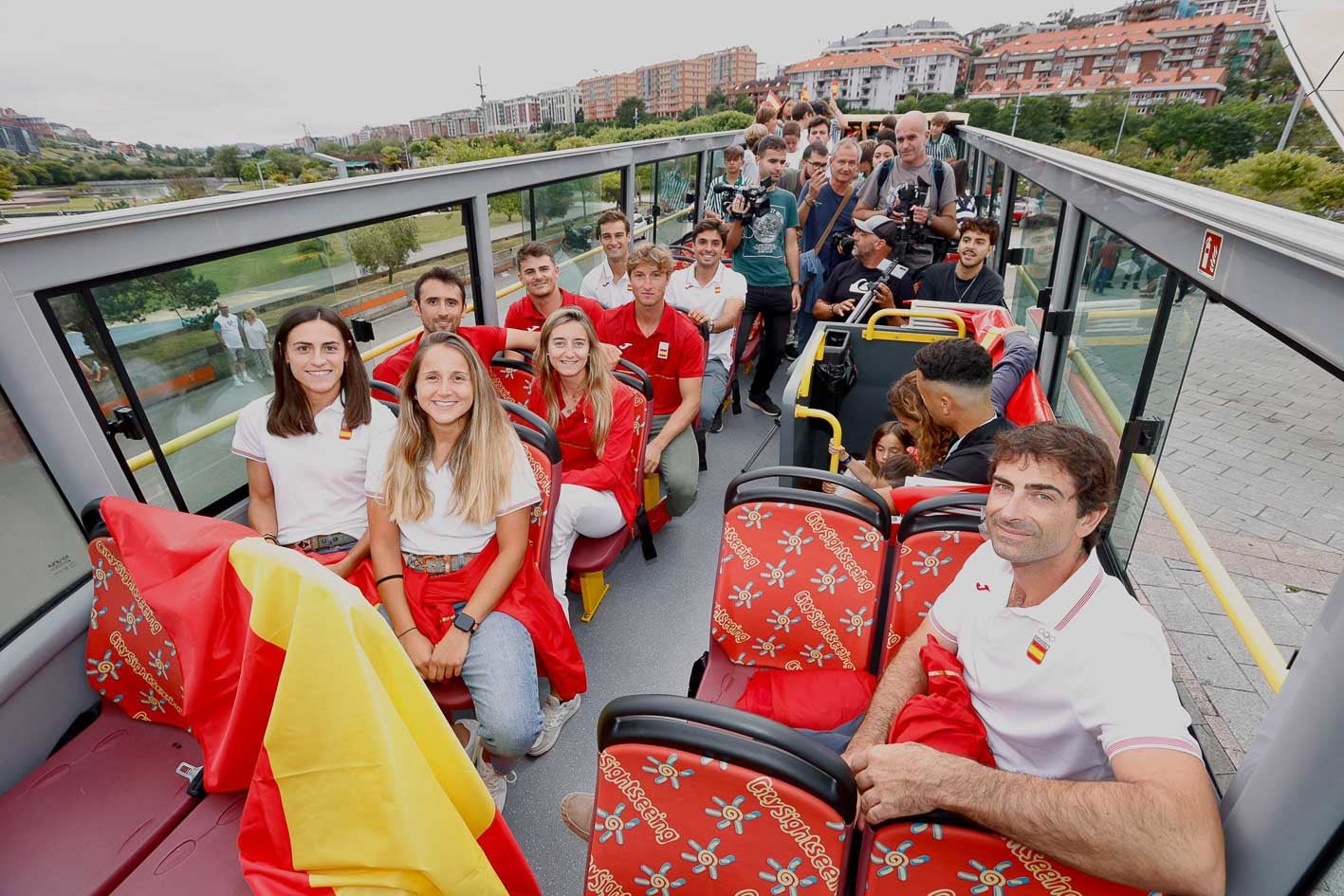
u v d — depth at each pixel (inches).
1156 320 85.0
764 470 73.9
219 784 59.3
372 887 46.9
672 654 107.4
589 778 86.1
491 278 154.9
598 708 96.9
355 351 89.2
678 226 287.3
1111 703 43.4
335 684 44.9
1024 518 45.9
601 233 171.6
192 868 56.9
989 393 83.3
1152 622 46.0
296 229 101.5
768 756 41.4
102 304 80.1
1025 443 46.5
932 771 43.9
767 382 189.5
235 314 98.4
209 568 54.5
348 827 47.3
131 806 63.0
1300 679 38.4
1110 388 104.2
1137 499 91.4
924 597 68.9
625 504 109.8
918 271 178.7
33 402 73.6
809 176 241.8
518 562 81.6
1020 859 41.0
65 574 77.1
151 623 66.2
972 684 54.7
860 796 47.0
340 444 89.3
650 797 45.1
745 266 182.9
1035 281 151.9
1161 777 38.9
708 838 45.2
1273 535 161.2
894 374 132.6
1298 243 42.0
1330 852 38.3
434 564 81.2
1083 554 48.9
